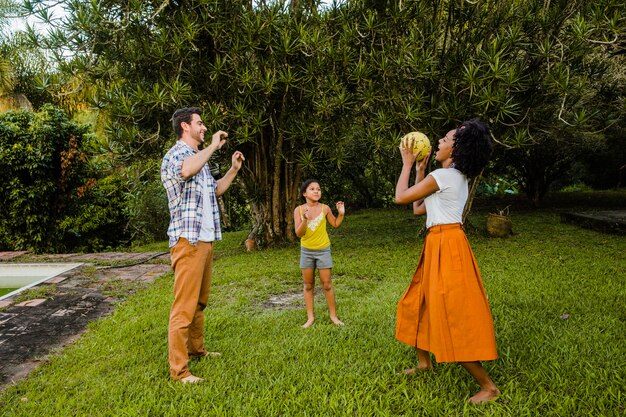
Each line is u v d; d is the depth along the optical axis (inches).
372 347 136.9
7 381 122.6
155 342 147.9
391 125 287.3
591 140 438.9
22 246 396.8
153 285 233.0
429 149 112.7
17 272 314.2
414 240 346.3
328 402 105.5
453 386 109.1
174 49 272.5
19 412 104.5
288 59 292.0
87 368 128.8
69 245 438.9
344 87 296.8
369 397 105.2
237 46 274.7
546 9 282.2
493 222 342.0
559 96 282.0
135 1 262.4
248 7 296.8
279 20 280.2
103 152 309.0
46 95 530.3
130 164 335.6
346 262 272.4
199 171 118.6
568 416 95.8
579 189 765.9
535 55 267.7
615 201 556.7
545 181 552.4
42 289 222.8
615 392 103.7
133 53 281.0
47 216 397.1
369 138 290.8
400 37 292.2
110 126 305.6
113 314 180.5
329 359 128.6
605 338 134.0
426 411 99.7
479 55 276.5
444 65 298.2
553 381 109.7
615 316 155.3
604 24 248.1
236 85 292.0
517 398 101.7
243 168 349.4
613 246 286.8
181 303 118.3
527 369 116.8
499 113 261.6
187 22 267.9
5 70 498.6
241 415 100.6
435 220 104.2
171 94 265.4
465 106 278.5
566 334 138.0
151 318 170.9
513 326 147.3
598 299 174.7
